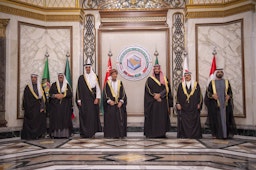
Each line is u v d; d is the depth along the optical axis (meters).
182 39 8.25
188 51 7.71
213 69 7.38
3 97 6.92
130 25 8.32
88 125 6.98
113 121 6.92
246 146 5.55
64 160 4.34
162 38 8.26
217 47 7.57
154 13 8.30
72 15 7.92
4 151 5.13
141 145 5.72
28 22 7.50
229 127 6.67
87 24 8.41
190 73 7.06
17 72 7.21
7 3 7.05
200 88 7.05
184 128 6.81
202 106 7.57
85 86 7.08
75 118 7.80
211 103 6.82
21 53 7.32
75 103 7.79
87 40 8.35
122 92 7.10
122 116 6.99
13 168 3.87
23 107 6.89
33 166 3.97
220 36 7.57
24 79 7.36
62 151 5.10
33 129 6.82
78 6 7.92
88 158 4.46
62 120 6.96
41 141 6.44
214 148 5.33
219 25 7.58
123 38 8.30
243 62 7.05
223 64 7.50
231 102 6.75
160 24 8.30
